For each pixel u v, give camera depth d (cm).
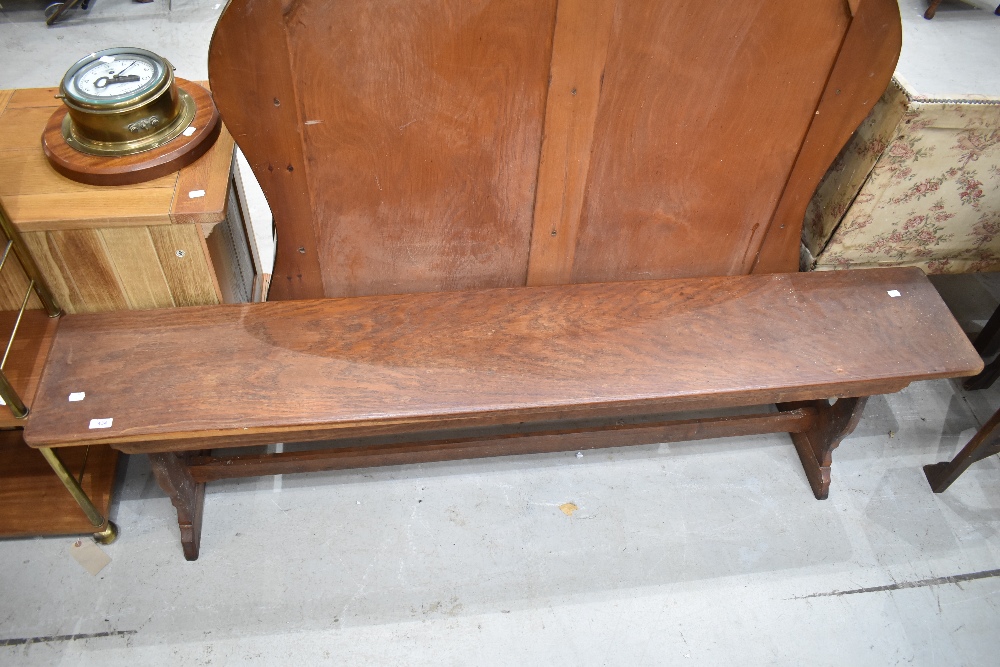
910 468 234
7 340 178
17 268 174
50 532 199
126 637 189
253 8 140
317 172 170
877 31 161
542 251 197
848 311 196
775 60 164
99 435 159
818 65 166
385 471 225
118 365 170
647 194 188
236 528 210
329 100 157
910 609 204
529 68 158
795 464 234
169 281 179
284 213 178
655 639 196
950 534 220
